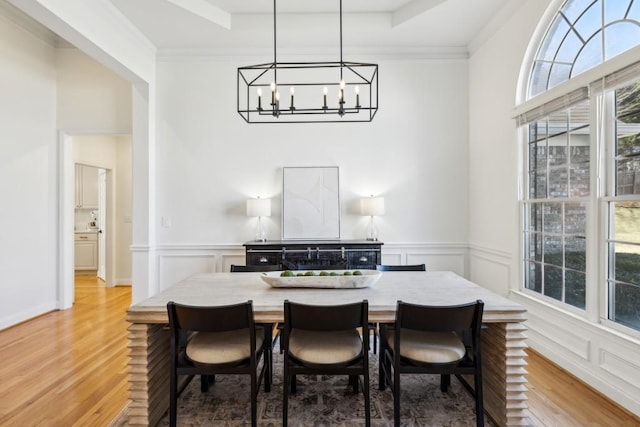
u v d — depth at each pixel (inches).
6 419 75.2
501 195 130.1
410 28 140.6
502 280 130.2
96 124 161.2
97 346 115.6
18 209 141.9
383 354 85.9
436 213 158.9
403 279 93.6
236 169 157.9
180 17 129.5
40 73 152.8
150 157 152.3
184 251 157.4
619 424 72.2
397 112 158.2
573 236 96.2
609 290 84.8
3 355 108.7
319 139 158.4
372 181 158.4
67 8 99.3
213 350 68.4
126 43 132.2
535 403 80.1
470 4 123.4
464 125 158.1
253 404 66.8
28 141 146.8
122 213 213.0
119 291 196.5
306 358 68.3
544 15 104.3
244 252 157.8
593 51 89.6
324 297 75.9
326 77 157.3
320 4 133.8
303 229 156.6
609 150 83.9
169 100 156.4
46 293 154.8
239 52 156.2
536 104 106.0
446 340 72.8
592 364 86.8
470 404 81.0
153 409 72.2
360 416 76.2
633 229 78.6
